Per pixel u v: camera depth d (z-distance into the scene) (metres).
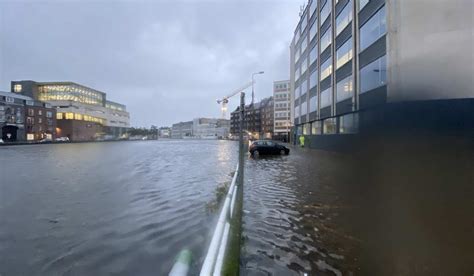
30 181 11.55
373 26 18.20
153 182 10.99
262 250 4.35
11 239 5.23
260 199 7.61
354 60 20.95
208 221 5.91
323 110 29.14
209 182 10.83
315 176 11.47
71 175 13.33
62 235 5.39
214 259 2.12
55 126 85.44
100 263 4.27
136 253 4.57
